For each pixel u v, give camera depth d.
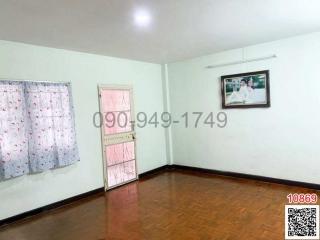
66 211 3.44
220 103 4.66
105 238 2.64
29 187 3.33
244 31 3.31
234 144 4.55
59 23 2.64
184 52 4.39
